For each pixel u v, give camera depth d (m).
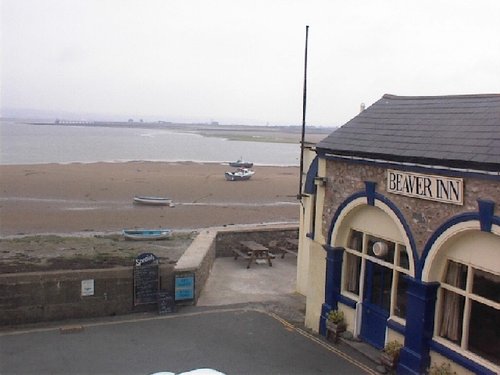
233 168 78.94
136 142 153.50
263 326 15.18
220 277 20.16
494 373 10.04
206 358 12.91
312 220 17.19
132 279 15.83
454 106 12.93
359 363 12.74
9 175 57.59
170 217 38.78
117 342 13.77
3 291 14.56
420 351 11.48
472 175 10.16
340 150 13.52
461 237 10.75
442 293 11.37
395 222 12.08
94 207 41.44
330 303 14.37
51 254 22.77
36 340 13.75
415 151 11.48
